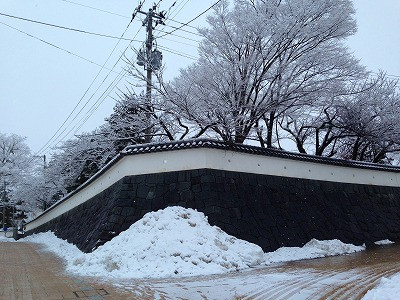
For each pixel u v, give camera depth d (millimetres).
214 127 14086
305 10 13367
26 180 39594
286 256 10266
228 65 13914
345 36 15141
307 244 11344
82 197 17000
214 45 14484
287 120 18656
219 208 10789
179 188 11398
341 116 18156
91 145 21500
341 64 15102
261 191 12203
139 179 12016
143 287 6297
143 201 11500
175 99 14773
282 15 14000
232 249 9117
